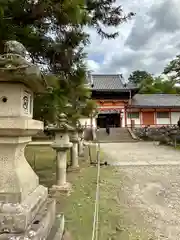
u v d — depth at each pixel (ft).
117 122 116.06
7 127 7.18
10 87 7.61
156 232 12.50
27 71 7.05
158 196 18.89
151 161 36.58
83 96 22.00
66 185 19.10
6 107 7.53
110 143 75.10
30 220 7.15
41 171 26.48
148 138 85.46
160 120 111.96
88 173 26.78
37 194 8.45
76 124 27.58
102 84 113.29
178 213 15.29
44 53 18.01
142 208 16.11
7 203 7.09
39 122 8.88
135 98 121.70
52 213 9.08
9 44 7.36
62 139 19.15
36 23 16.61
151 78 176.14
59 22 16.52
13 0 13.69
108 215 14.48
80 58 20.02
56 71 19.20
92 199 17.46
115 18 22.48
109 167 31.01
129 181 23.61
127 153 47.39
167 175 26.61
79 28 18.02
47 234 8.02
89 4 20.61
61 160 19.25
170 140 69.46
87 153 45.29
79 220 13.35
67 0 14.61
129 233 12.27
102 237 11.63
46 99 14.51
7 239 6.41
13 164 7.69
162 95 128.57
